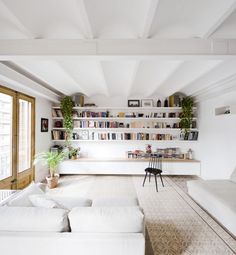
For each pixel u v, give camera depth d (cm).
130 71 358
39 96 482
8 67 297
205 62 304
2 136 348
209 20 182
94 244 147
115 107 565
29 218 156
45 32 204
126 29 202
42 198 193
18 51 213
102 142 591
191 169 541
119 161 548
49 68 329
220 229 267
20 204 198
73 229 156
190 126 560
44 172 517
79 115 573
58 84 438
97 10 170
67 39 214
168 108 566
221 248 227
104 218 153
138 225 153
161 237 248
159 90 525
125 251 147
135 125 571
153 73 367
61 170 546
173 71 319
